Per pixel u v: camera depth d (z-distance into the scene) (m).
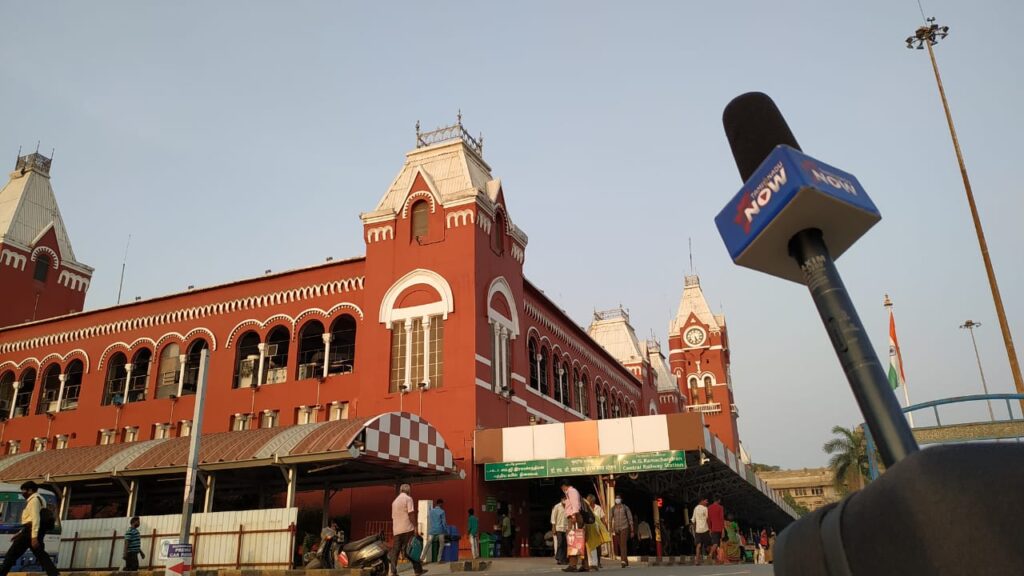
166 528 20.61
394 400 29.52
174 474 26.50
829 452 66.75
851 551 1.88
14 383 40.53
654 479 29.41
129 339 37.69
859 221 2.68
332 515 29.14
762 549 40.69
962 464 1.77
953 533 1.66
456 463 27.69
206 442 25.30
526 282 35.56
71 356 39.16
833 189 2.57
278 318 34.09
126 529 20.98
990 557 1.59
